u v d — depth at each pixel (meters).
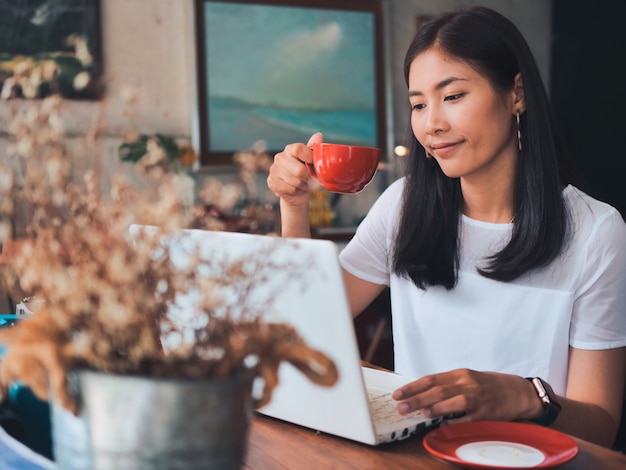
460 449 0.94
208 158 4.62
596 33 5.14
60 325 0.62
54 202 0.67
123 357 0.64
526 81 1.42
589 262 1.44
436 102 1.42
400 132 5.18
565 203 1.47
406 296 1.66
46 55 4.14
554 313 1.47
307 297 0.91
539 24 5.47
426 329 1.62
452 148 1.43
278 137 4.83
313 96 4.91
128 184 0.69
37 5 4.15
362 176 1.44
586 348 1.43
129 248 0.64
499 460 0.90
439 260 1.56
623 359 1.43
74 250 0.65
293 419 1.08
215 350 0.65
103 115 0.76
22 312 1.50
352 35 5.00
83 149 0.72
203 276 0.68
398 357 1.68
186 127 4.62
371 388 1.22
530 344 1.50
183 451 0.62
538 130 1.44
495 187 1.51
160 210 0.66
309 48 4.88
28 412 1.08
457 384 1.08
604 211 1.47
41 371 0.64
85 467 0.64
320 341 0.94
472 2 5.34
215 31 4.64
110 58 4.40
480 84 1.40
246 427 0.66
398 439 1.02
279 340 0.66
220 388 0.62
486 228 1.54
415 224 1.58
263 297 0.93
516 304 1.50
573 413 1.18
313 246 0.87
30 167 0.68
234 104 4.70
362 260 1.76
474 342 1.55
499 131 1.43
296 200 1.64
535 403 1.10
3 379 0.65
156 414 0.62
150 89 4.51
